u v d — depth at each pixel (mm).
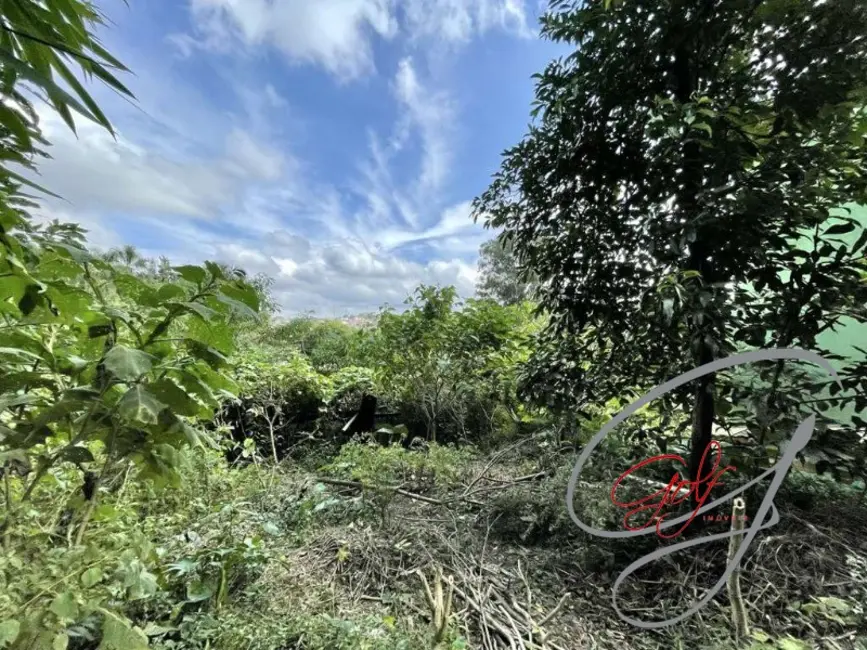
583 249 2326
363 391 4172
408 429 4043
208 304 1160
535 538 2146
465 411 3904
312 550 1975
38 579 862
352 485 2676
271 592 1542
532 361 2684
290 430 3666
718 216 1666
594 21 2064
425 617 1534
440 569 1723
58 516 1242
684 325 1894
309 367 4273
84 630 1010
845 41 1557
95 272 1313
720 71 1931
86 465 1333
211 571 1488
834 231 1738
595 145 2127
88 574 880
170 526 1726
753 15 1702
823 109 1628
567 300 2389
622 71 2020
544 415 3102
